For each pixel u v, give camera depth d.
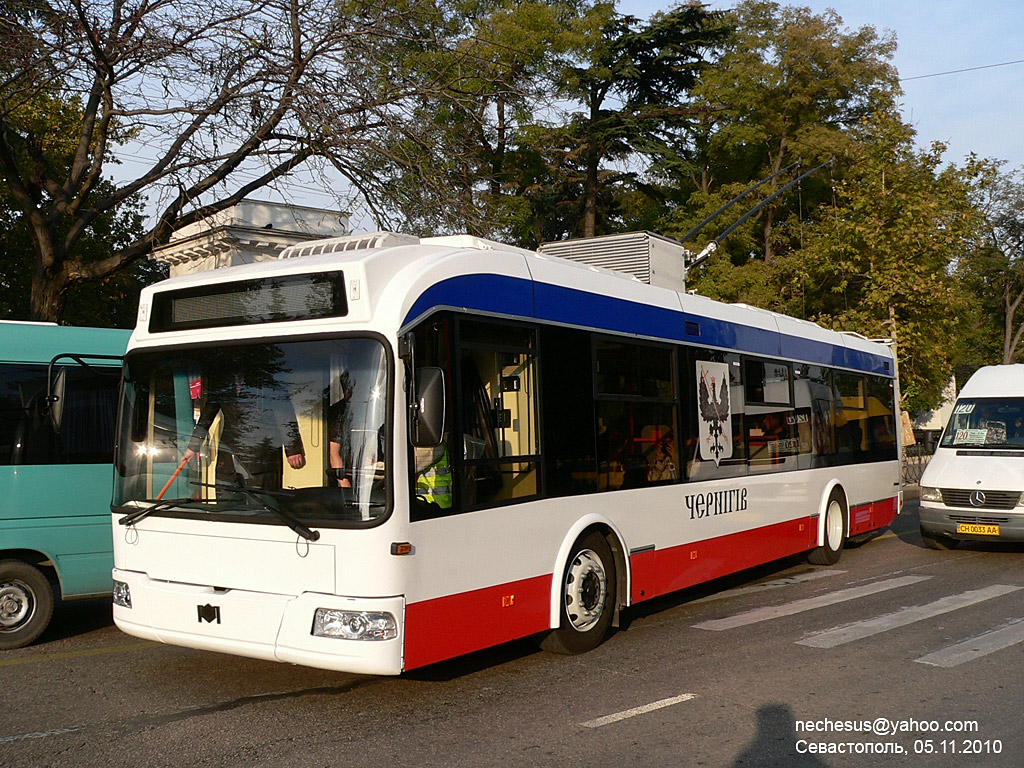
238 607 6.10
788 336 11.88
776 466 11.19
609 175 35.03
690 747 5.49
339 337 6.11
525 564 7.00
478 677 7.08
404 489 5.90
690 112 31.80
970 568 12.27
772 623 8.98
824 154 35.75
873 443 14.48
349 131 15.14
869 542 15.36
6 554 8.40
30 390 8.55
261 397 6.32
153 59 14.47
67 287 15.18
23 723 6.03
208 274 6.87
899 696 6.50
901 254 27.61
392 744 5.57
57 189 15.31
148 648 8.23
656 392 8.92
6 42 13.88
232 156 15.29
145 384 6.90
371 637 5.74
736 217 35.94
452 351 6.49
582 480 7.71
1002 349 59.91
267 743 5.60
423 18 16.64
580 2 31.16
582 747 5.49
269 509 6.10
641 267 11.70
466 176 17.02
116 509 6.84
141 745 5.58
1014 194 56.59
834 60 36.41
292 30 15.14
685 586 9.12
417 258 6.59
